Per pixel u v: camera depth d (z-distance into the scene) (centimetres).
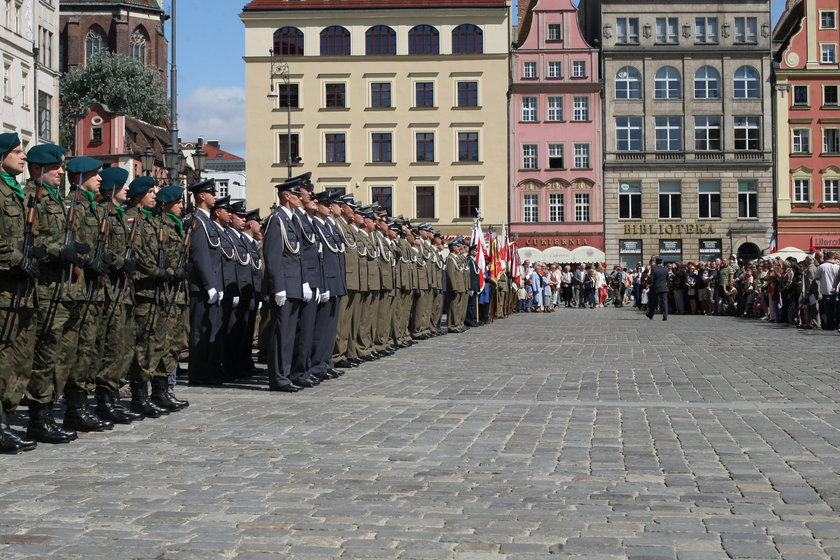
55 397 952
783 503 685
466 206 6900
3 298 878
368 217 1819
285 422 1066
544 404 1211
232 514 654
